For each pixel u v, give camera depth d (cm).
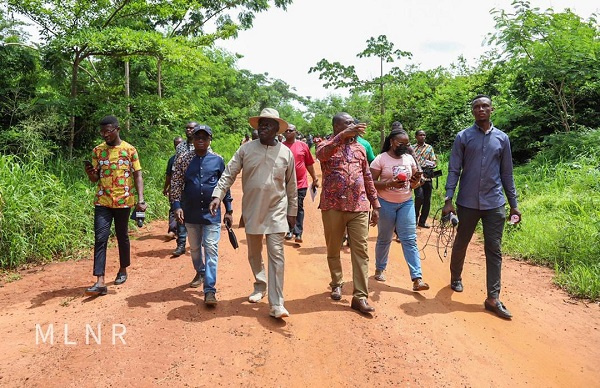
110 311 448
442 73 2123
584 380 351
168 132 1417
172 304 470
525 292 536
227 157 2638
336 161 461
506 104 1262
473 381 345
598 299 510
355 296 465
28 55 1068
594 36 1054
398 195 532
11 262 590
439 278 592
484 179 492
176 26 1844
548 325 448
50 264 616
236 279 562
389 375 347
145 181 1064
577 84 1073
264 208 432
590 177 838
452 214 508
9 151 921
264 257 666
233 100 3928
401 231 535
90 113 1106
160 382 325
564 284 554
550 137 1063
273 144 437
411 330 427
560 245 640
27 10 973
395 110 1958
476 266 646
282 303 436
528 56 1080
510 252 696
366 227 464
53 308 457
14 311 450
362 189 462
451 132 1692
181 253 674
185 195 484
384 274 602
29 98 1027
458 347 398
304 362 361
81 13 1037
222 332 406
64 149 1067
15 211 615
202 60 1191
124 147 509
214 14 1984
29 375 328
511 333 430
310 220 980
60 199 719
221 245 743
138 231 843
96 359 353
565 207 782
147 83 1819
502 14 1075
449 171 518
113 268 602
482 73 1753
